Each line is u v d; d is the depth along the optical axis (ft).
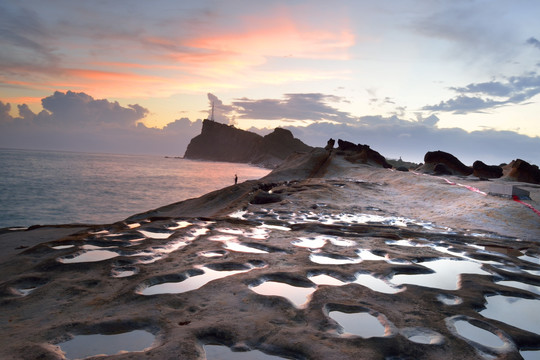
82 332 11.23
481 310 14.61
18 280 16.16
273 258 21.13
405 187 74.38
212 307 13.24
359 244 26.43
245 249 23.40
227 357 9.82
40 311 12.85
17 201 151.43
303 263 20.07
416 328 12.15
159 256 20.94
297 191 65.62
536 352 11.30
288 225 34.27
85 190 206.49
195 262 19.61
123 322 11.84
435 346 10.85
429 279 18.54
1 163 459.32
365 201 57.41
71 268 18.10
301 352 10.06
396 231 32.76
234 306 13.38
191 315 12.50
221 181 327.47
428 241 29.12
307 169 132.67
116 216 123.54
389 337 11.18
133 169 494.59
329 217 41.42
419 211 50.21
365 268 19.69
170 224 31.91
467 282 18.02
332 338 10.95
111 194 191.83
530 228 38.81
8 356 9.58
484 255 24.91
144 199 175.73
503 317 14.03
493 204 49.65
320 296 14.75
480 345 11.08
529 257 26.35
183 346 10.07
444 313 13.71
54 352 9.87
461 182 77.71
